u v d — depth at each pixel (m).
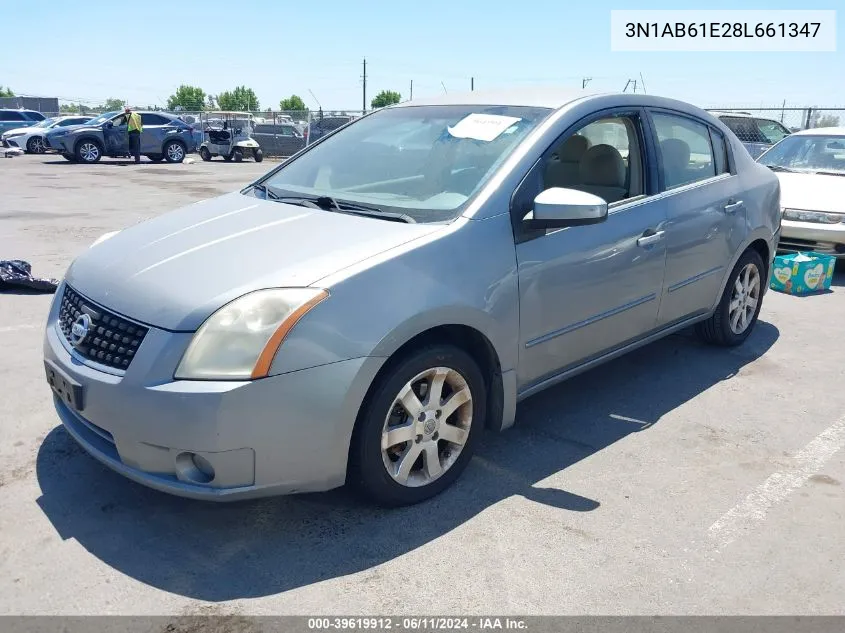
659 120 4.25
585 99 3.81
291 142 28.94
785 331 5.71
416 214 3.23
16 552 2.75
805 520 3.08
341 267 2.78
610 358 4.02
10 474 3.30
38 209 11.65
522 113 3.70
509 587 2.62
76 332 2.90
